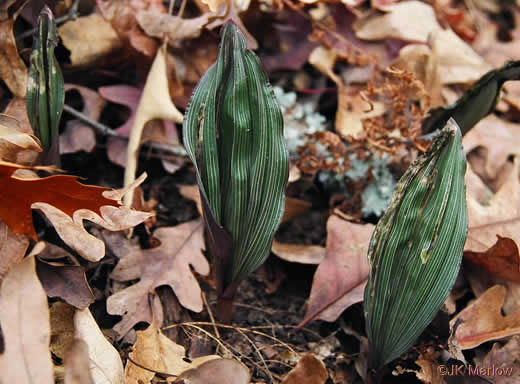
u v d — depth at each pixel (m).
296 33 0.49
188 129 0.30
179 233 0.38
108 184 0.42
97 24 0.41
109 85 0.44
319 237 0.43
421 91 0.40
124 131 0.41
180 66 0.44
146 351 0.32
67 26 0.41
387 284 0.30
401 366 0.36
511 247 0.36
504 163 0.47
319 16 0.48
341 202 0.44
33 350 0.28
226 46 0.30
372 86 0.41
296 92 0.49
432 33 0.47
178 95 0.44
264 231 0.32
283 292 0.40
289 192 0.44
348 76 0.47
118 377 0.30
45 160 0.34
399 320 0.31
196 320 0.37
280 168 0.31
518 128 0.49
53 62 0.32
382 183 0.43
